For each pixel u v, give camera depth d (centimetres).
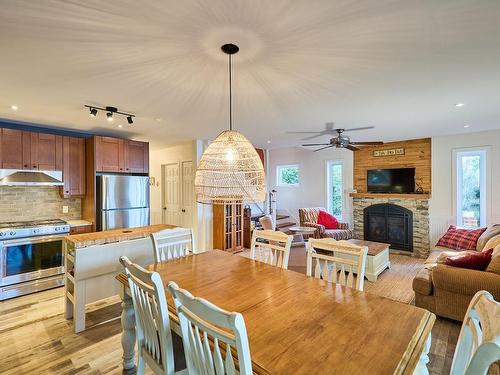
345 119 381
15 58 197
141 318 165
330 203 696
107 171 450
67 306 283
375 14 150
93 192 433
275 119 379
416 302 293
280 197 791
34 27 159
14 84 246
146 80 239
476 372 76
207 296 162
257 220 695
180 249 269
